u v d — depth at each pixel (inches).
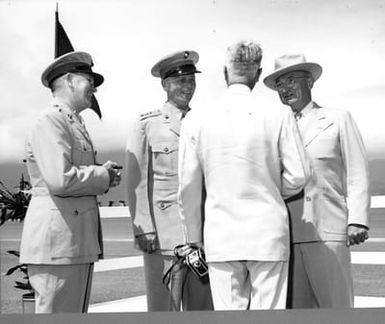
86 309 121.3
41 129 114.7
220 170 106.6
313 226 126.3
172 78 143.8
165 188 140.9
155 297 142.8
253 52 110.9
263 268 104.5
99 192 119.0
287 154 108.0
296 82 134.1
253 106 108.2
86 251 117.9
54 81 123.0
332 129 131.1
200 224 113.9
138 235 139.8
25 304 161.0
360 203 128.2
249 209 104.9
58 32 167.6
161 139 141.8
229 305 105.3
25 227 118.0
